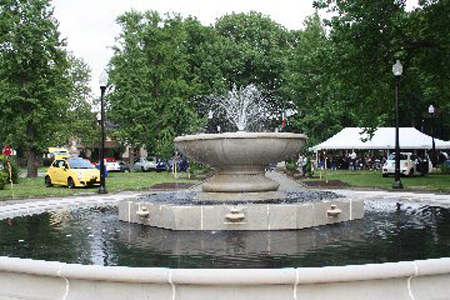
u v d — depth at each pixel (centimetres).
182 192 1265
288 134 940
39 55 3303
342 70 2322
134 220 934
